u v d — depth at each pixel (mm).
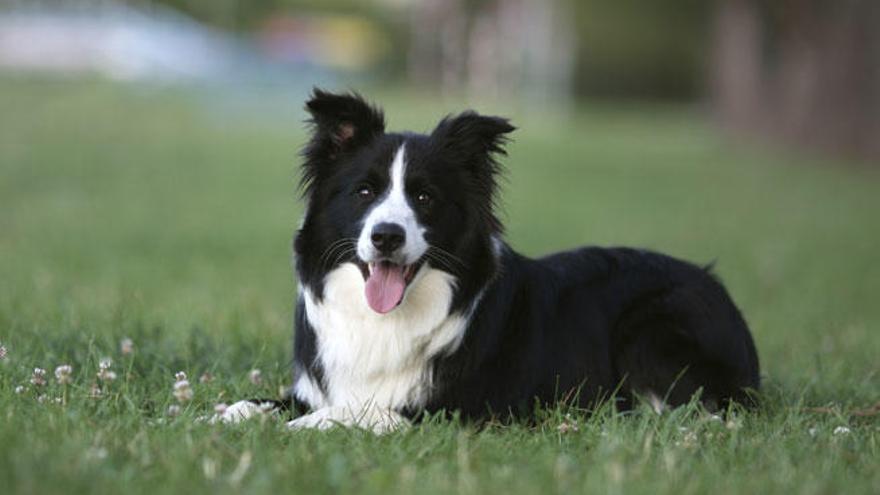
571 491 5375
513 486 5441
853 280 15523
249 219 20422
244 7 80500
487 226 6996
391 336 6832
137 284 12898
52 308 10227
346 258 6844
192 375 7727
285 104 49625
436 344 6836
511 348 6996
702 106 66688
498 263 7039
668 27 66312
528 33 68750
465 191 6938
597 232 19969
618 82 69000
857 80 36875
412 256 6578
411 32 80312
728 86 48875
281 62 65562
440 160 6887
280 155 33312
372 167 6812
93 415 6477
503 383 6934
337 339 6945
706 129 52594
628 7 65812
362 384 6934
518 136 44125
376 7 84125
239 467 5496
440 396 6844
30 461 5348
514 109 60562
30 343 8297
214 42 65750
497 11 72250
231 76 53938
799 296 14086
